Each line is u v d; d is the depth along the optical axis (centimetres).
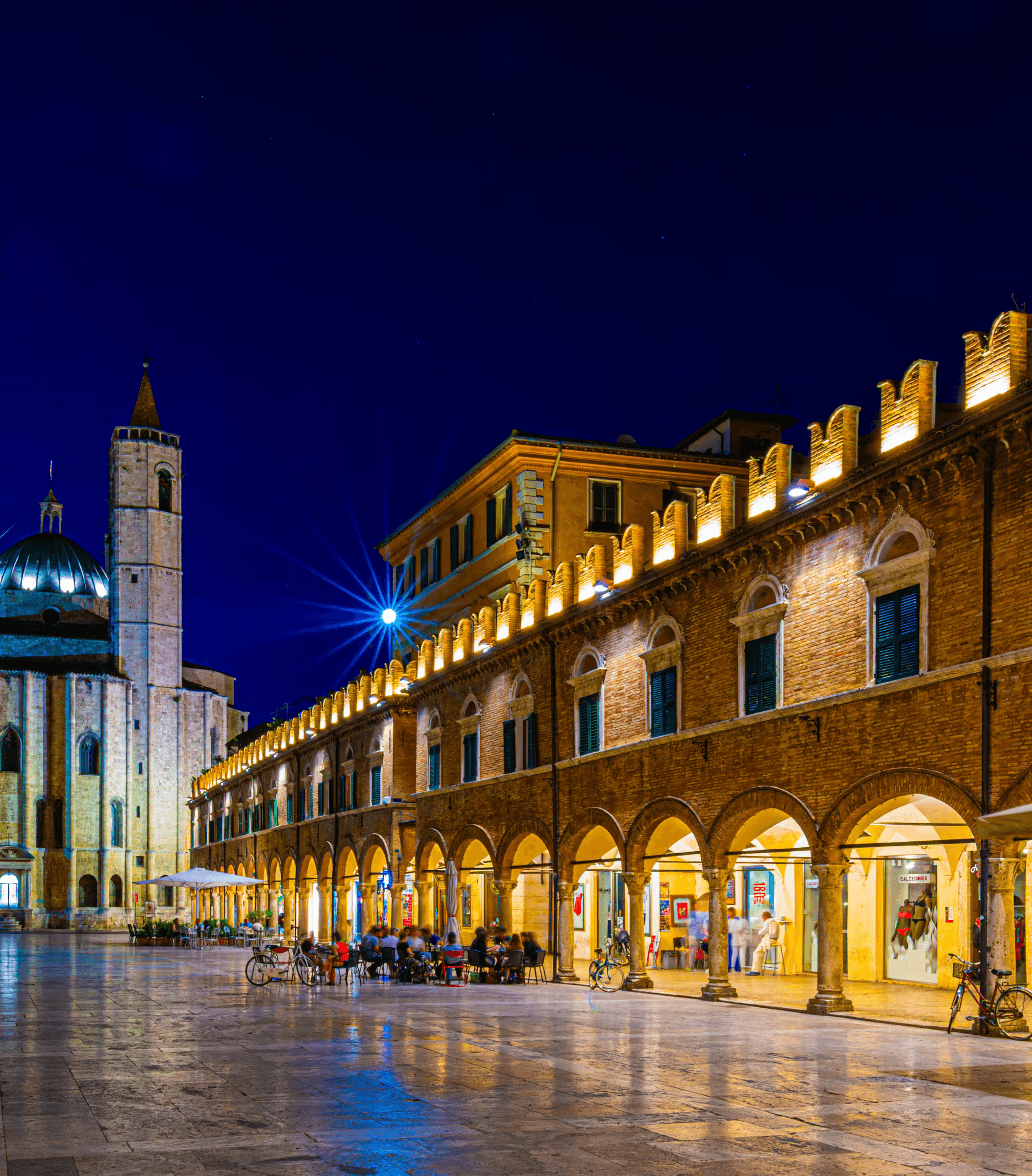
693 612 3061
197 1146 1184
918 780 2278
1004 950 2111
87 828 12056
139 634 12725
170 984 3591
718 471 4738
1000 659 2097
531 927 4719
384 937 3922
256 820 8206
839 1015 2448
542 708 3841
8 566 13638
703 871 2920
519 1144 1195
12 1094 1495
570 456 4575
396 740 5294
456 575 5200
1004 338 2153
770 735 2730
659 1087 1534
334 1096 1470
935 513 2298
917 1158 1139
